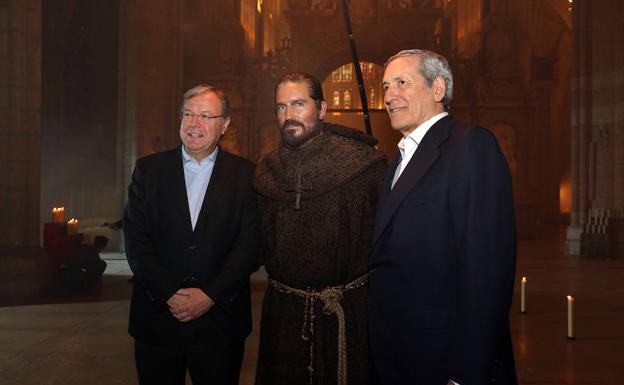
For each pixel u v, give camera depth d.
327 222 2.71
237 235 2.90
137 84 15.66
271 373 2.75
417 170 2.29
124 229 2.91
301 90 2.76
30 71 9.10
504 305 2.04
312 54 26.89
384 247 2.34
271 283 2.86
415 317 2.22
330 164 2.74
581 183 16.66
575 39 16.98
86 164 16.36
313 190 2.72
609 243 15.27
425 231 2.22
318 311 2.71
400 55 2.42
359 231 2.74
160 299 2.74
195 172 3.00
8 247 8.94
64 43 14.97
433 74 2.38
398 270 2.27
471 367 2.00
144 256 2.80
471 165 2.16
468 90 23.67
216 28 23.59
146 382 2.88
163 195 2.89
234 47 23.33
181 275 2.83
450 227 2.20
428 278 2.21
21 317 7.40
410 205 2.26
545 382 4.91
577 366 5.39
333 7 26.92
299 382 2.68
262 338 2.84
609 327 7.09
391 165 2.56
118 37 16.98
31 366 5.21
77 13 15.68
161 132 16.02
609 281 11.23
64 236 9.82
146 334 2.83
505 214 2.12
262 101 23.28
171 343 2.82
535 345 6.19
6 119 8.90
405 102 2.37
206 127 2.89
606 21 16.09
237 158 3.04
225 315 2.84
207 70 23.31
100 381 4.78
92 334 6.48
